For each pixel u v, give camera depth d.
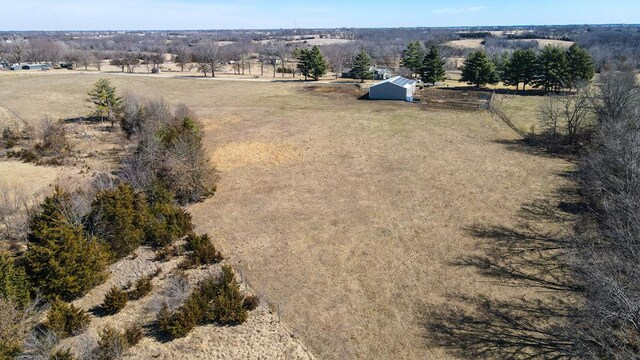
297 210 29.84
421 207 30.00
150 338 18.19
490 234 26.16
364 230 27.05
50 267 19.81
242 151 42.00
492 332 18.44
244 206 30.61
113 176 34.25
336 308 20.17
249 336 18.41
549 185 33.22
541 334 18.17
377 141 45.06
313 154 41.16
